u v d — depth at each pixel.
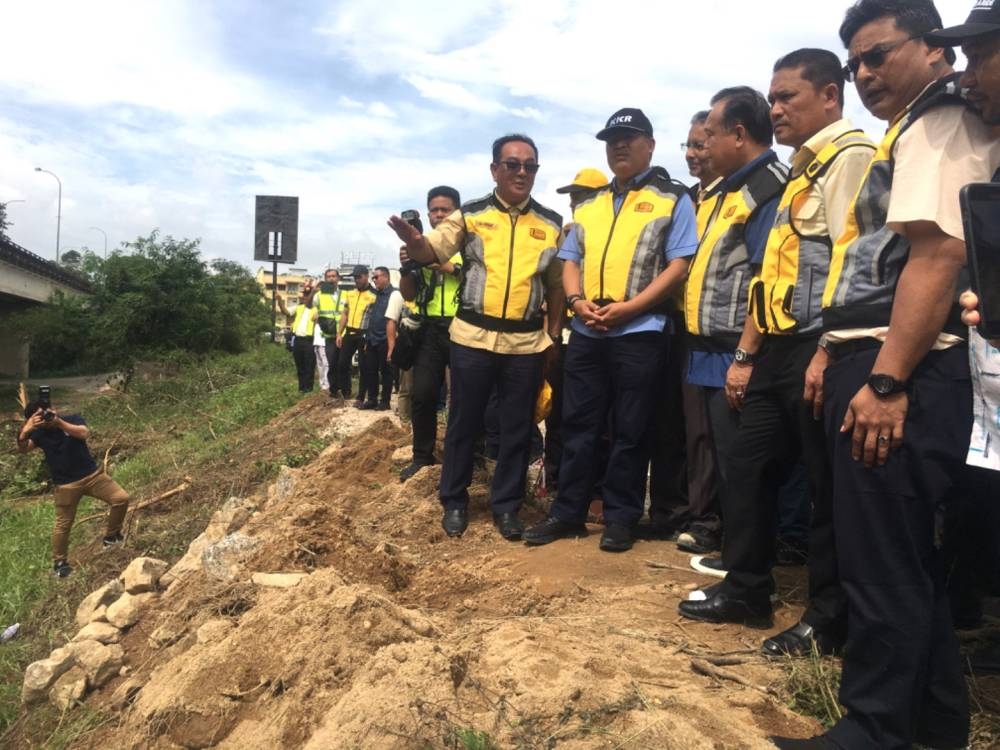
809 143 3.18
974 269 1.85
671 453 4.70
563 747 2.17
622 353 4.25
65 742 3.43
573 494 4.55
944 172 2.04
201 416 15.09
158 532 7.20
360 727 2.32
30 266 27.81
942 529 3.25
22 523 9.12
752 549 3.19
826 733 2.24
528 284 4.73
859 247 2.35
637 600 3.54
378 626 3.07
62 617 5.64
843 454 2.25
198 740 2.93
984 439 2.03
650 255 4.20
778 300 3.11
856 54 2.55
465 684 2.55
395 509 5.57
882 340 2.24
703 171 4.76
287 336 20.58
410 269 5.91
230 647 3.13
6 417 17.88
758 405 3.18
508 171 4.63
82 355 32.50
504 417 4.87
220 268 35.88
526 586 3.91
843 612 2.87
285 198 20.39
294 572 4.21
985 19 1.94
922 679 2.14
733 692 2.59
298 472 6.96
